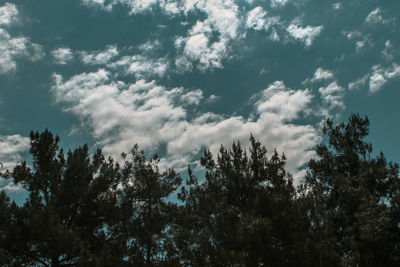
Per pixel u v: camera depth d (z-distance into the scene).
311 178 22.09
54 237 15.41
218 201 17.55
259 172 19.17
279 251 14.95
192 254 15.13
